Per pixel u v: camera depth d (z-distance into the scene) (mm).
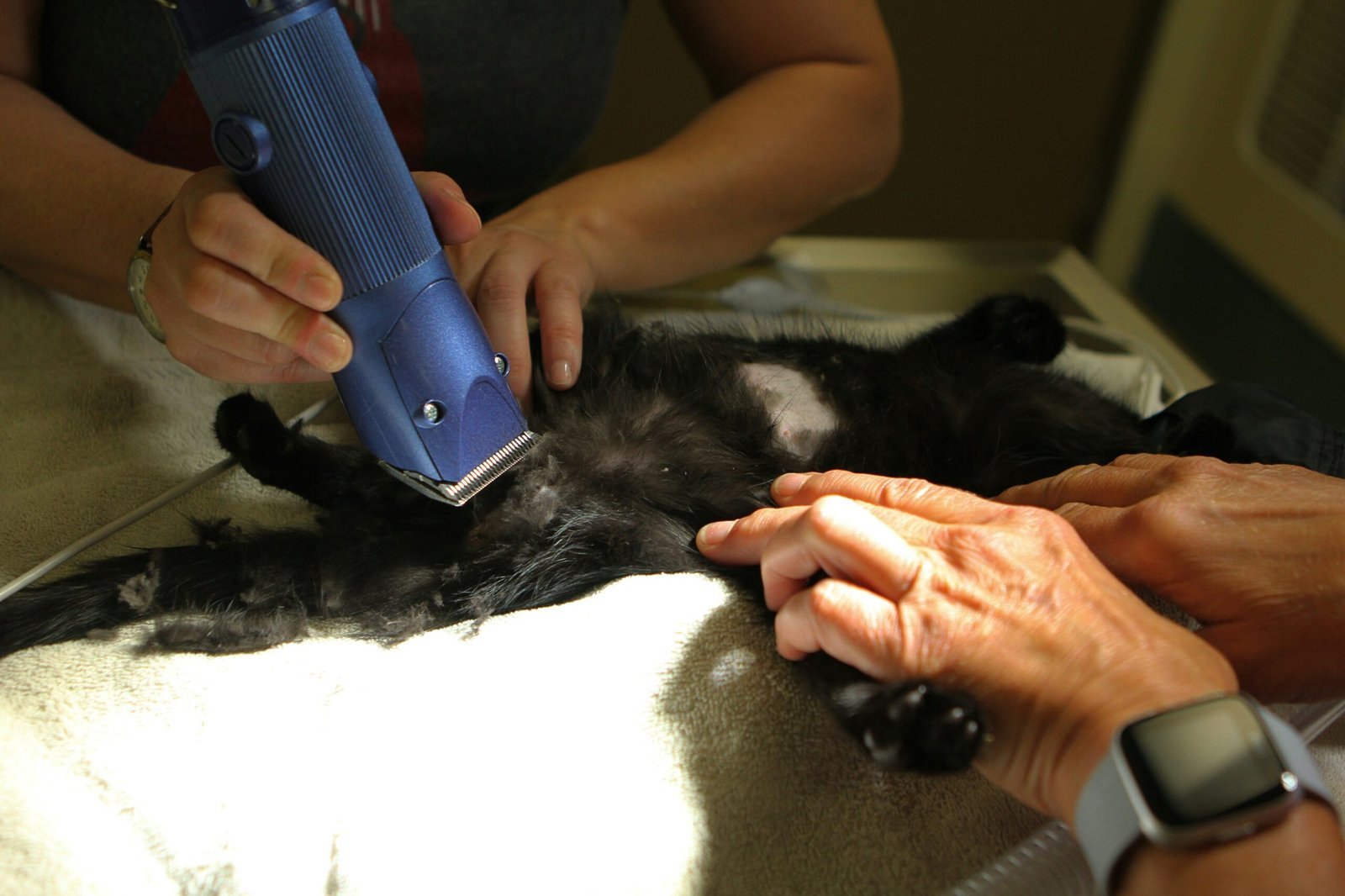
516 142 1411
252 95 638
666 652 829
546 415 1090
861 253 1803
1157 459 904
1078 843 715
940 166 2355
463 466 761
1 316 1217
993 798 792
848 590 753
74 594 937
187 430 1176
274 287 690
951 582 751
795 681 824
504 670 817
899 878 750
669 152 1405
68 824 698
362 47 1214
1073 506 865
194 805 727
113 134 1218
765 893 734
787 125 1450
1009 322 1398
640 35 2146
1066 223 2457
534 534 1017
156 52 1151
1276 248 1960
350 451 1039
